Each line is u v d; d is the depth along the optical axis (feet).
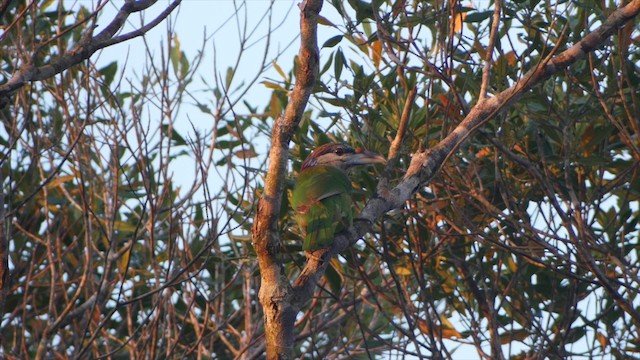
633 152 34.71
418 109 38.47
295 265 38.17
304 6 25.16
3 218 32.78
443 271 40.22
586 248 31.04
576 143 35.35
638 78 34.50
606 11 34.06
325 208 29.89
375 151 38.88
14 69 38.06
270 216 25.94
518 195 37.83
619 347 37.83
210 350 40.14
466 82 35.09
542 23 36.94
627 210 36.22
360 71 38.01
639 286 32.96
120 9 30.60
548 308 39.06
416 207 36.68
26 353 39.27
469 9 35.27
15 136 36.96
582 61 36.04
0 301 32.50
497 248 36.91
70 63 29.37
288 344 25.55
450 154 29.40
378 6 33.45
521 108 36.94
